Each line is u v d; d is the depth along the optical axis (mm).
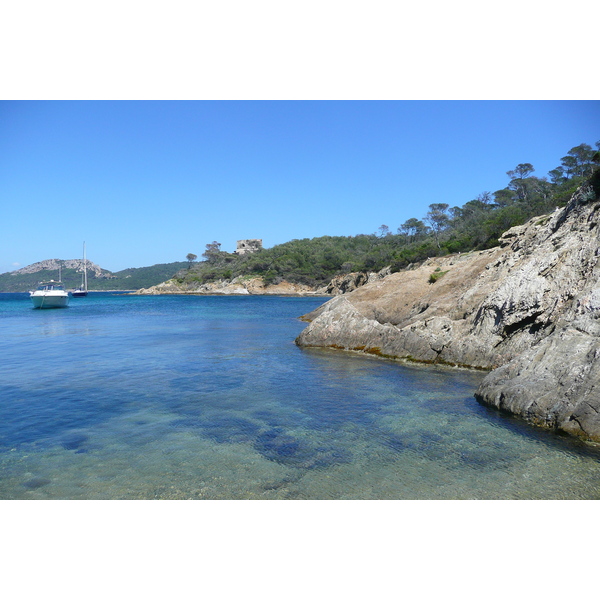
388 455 9438
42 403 13680
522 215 75000
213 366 19406
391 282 35031
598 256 16516
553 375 11773
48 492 8016
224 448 9938
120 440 10492
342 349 23578
